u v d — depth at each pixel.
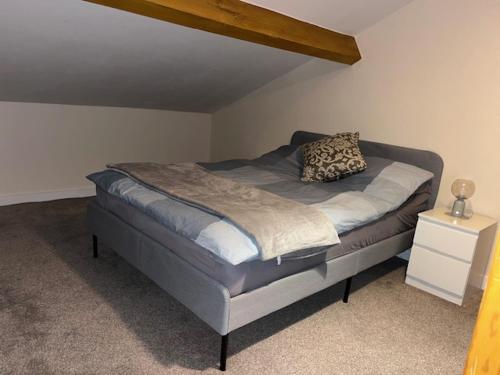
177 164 2.81
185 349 1.84
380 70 3.21
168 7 2.12
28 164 3.66
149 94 3.85
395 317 2.27
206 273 1.75
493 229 2.60
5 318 1.95
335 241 1.92
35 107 3.58
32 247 2.77
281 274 1.87
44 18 2.27
